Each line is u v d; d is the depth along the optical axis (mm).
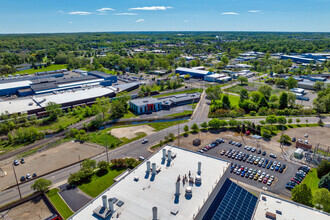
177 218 65875
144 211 68875
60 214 90312
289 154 135625
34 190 103375
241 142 151000
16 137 154750
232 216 76438
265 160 127250
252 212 80125
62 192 104062
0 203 98312
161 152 102562
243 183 110688
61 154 138125
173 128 173750
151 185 80375
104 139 156750
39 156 136250
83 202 97375
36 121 181375
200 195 74750
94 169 122312
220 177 83375
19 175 118000
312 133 161625
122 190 78125
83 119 192500
